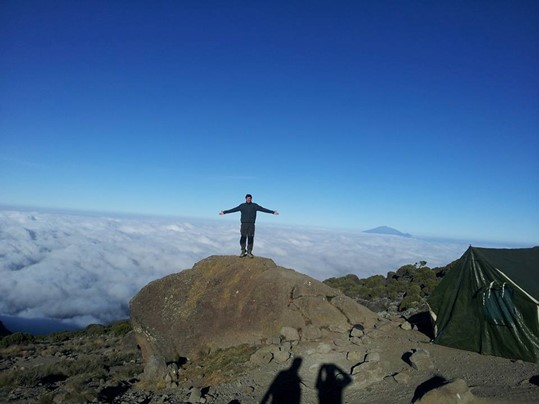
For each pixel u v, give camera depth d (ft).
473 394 26.37
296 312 44.39
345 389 30.37
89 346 76.79
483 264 37.96
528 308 34.42
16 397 37.40
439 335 38.58
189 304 49.85
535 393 26.20
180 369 42.34
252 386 33.50
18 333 88.12
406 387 29.35
